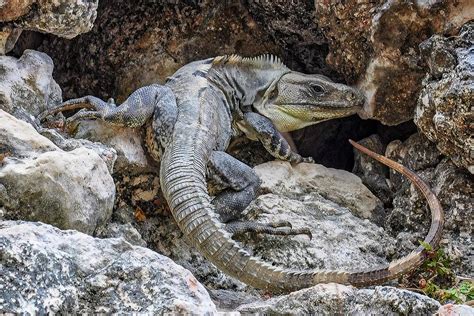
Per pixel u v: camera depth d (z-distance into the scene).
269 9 10.31
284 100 10.38
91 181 7.68
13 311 5.45
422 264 8.69
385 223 9.98
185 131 9.03
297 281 7.74
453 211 9.32
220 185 9.24
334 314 6.57
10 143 7.39
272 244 9.12
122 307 5.70
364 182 10.49
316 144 11.27
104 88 10.91
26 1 8.38
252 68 10.46
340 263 8.98
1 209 7.01
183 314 5.57
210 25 10.65
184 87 9.65
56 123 9.04
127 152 9.16
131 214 9.30
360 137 11.21
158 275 5.84
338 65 10.20
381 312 6.38
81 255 5.99
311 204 9.74
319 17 9.89
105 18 10.65
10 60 8.80
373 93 9.91
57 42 10.85
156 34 10.68
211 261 8.16
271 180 9.95
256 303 7.03
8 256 5.66
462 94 8.62
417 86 9.70
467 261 9.02
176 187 8.50
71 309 5.68
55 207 7.27
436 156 9.82
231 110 10.20
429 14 9.23
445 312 6.14
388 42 9.56
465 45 9.04
